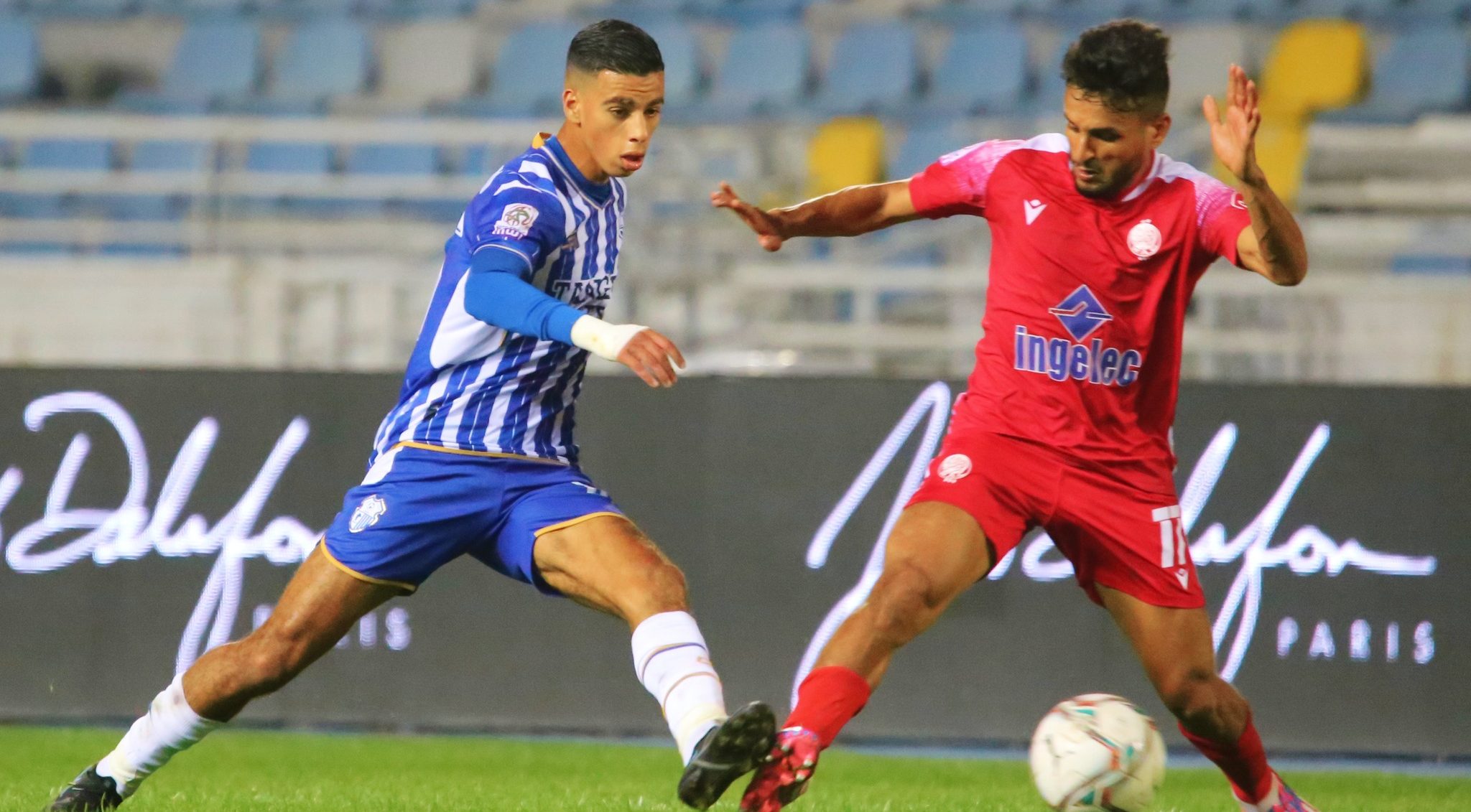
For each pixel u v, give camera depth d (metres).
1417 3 55.03
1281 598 27.58
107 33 57.03
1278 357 36.69
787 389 28.28
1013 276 14.88
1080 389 14.62
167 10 57.81
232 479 28.55
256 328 37.75
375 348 37.41
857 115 52.62
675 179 39.72
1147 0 56.69
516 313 13.00
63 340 38.34
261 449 28.56
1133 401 14.75
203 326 38.22
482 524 14.55
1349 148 42.19
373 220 44.47
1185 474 27.73
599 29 14.04
